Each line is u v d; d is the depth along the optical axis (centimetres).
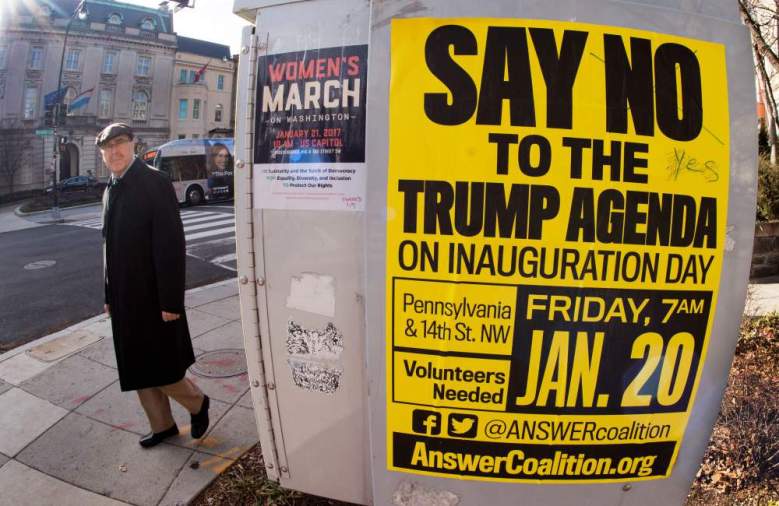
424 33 150
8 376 405
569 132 146
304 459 195
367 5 167
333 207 173
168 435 310
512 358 151
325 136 172
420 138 149
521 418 154
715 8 152
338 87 170
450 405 155
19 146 4538
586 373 151
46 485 275
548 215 146
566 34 147
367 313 155
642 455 157
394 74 150
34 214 2639
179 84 5422
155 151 2128
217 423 328
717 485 252
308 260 178
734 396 307
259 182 180
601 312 149
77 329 518
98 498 264
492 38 147
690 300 151
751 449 264
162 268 270
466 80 147
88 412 348
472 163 147
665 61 148
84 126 4841
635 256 148
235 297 630
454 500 161
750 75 152
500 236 147
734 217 151
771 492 245
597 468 157
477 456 157
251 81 180
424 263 150
